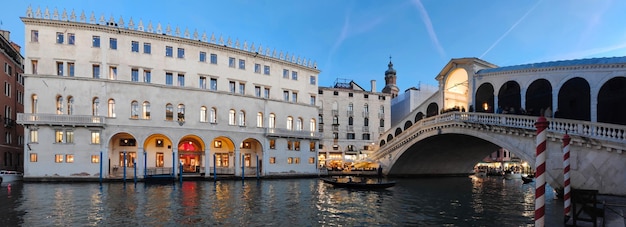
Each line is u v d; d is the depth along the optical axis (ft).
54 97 106.73
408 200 77.25
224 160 139.54
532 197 83.51
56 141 106.32
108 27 111.65
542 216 30.27
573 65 86.63
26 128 104.78
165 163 128.98
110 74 112.68
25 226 49.34
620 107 81.00
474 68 113.80
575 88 89.10
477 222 54.24
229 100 128.77
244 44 135.74
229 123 128.06
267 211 61.93
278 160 138.21
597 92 81.61
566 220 45.21
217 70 128.16
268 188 97.81
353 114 187.83
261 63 139.54
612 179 64.59
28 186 95.09
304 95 151.94
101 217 55.21
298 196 81.35
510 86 106.52
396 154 139.13
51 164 105.50
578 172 68.74
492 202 74.74
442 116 112.68
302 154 146.00
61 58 108.17
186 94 120.78
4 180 104.22
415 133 127.03
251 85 135.64
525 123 83.41
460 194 88.74
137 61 115.55
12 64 133.59
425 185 115.24
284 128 141.49
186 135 119.65
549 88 96.07
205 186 100.63
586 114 86.48
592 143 66.44
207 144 122.93
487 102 114.21
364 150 184.34
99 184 101.65
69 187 93.40
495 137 91.56
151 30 118.83
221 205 66.95
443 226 51.72
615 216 46.75
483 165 216.95
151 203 68.08
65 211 59.47
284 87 145.28
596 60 83.30
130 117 112.27
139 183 106.01
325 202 72.84
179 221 53.06
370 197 81.66
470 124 99.04
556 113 86.58
